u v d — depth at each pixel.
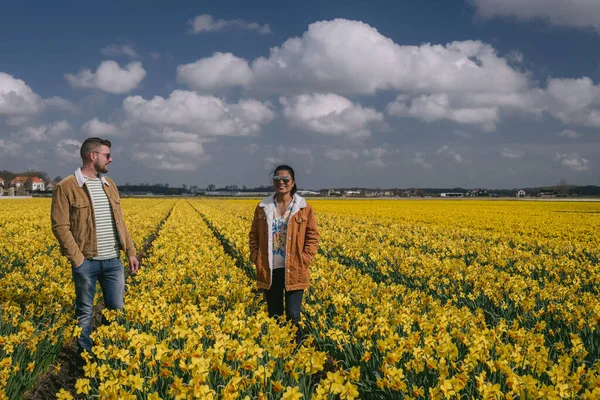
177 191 152.12
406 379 4.48
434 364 4.27
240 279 9.36
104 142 6.32
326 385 3.64
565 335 6.11
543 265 11.80
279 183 6.21
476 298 8.36
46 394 5.43
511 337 5.41
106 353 4.88
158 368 4.54
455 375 4.23
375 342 5.54
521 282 8.38
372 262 12.50
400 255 12.44
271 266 6.32
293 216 6.26
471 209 51.22
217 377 4.44
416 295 7.81
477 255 14.20
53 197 6.03
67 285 7.91
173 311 6.12
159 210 39.19
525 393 3.72
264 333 5.85
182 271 9.17
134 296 7.96
